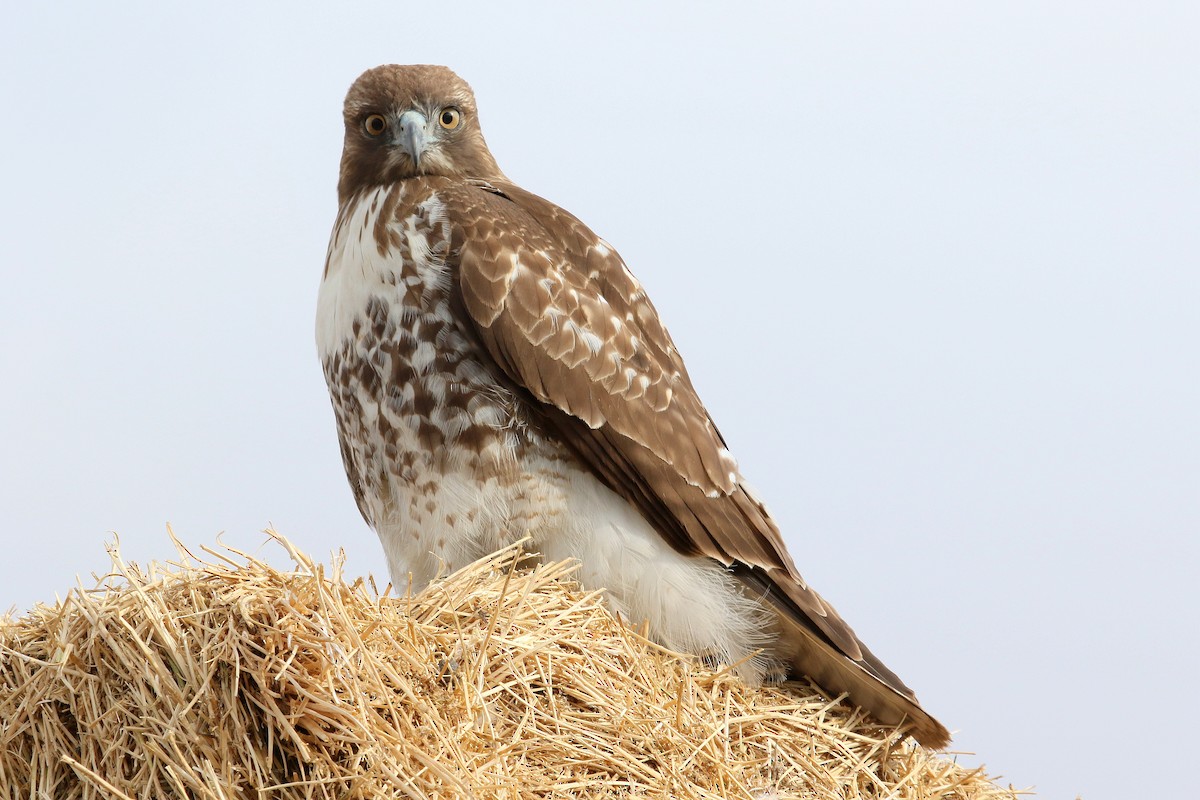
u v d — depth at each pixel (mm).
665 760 8938
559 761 8664
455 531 10836
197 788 7695
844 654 10305
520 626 9203
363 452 11281
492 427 10773
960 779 10125
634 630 10734
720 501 11125
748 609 10969
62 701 8258
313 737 7809
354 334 11094
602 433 10922
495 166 12570
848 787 9703
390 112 12062
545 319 10922
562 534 10906
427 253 10977
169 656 8016
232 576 8180
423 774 7742
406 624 8500
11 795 8328
